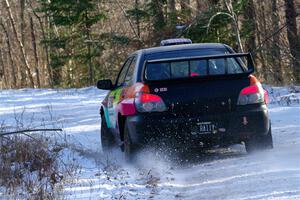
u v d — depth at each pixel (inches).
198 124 615.5
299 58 1907.0
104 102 778.8
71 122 1071.0
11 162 629.0
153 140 614.5
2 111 1323.8
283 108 1000.2
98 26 2755.9
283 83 1704.0
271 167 555.2
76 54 2455.7
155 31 2249.0
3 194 529.7
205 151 702.5
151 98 618.8
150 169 608.1
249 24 1972.2
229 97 623.2
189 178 563.2
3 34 3774.6
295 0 2021.4
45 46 2628.0
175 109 618.2
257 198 446.0
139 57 677.9
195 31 1905.8
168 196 496.7
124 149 656.4
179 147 620.4
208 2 1987.0
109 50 2479.1
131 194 509.4
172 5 2263.8
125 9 2741.1
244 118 621.0
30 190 536.4
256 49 1955.0
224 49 679.7
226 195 471.5
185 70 649.6
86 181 562.9
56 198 500.7
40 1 2509.8
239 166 583.5
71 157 674.2
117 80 755.4
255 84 631.2
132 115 624.7
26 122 1077.1
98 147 805.9
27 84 3427.7
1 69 3767.2
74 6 2365.9
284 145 676.7
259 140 642.2
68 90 1809.8
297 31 2062.0
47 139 717.9
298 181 482.6
